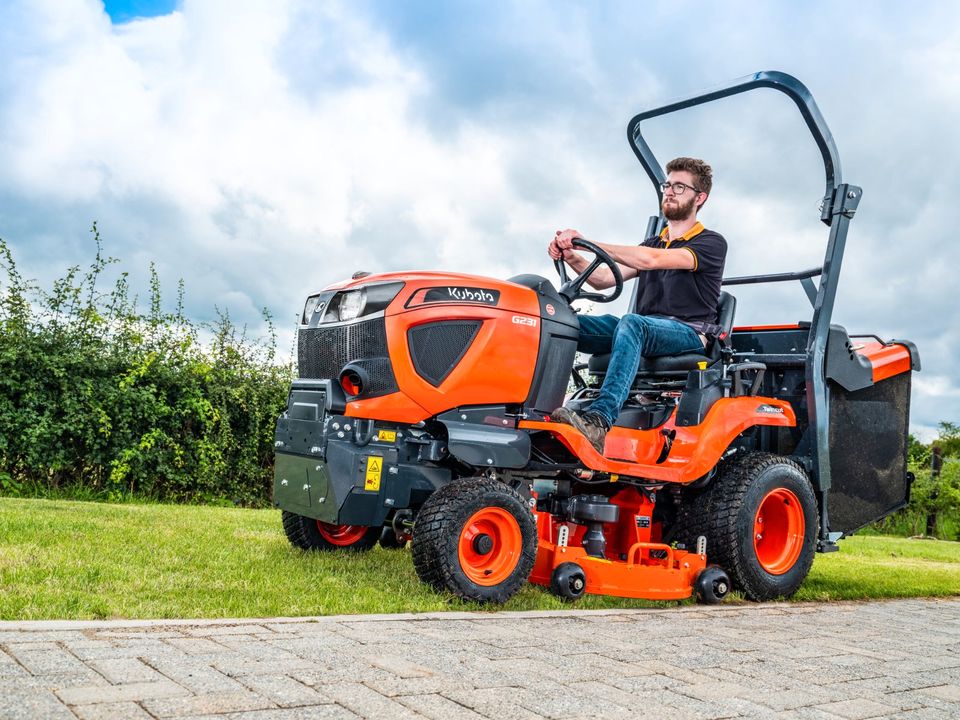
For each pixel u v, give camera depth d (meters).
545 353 3.91
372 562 4.22
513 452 3.69
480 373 3.73
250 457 8.80
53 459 7.61
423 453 3.68
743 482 4.25
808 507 4.44
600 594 3.93
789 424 4.54
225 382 8.73
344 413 3.60
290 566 3.88
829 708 2.25
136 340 8.16
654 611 3.69
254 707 1.90
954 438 18.95
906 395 5.03
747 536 4.21
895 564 6.44
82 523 4.80
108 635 2.43
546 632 2.98
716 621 3.53
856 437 4.80
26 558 3.49
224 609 2.92
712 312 4.50
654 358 4.46
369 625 2.85
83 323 8.02
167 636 2.47
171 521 5.38
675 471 3.99
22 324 7.66
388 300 3.65
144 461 8.11
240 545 4.50
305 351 3.94
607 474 4.00
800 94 4.36
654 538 4.49
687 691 2.31
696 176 4.52
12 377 7.45
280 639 2.54
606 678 2.38
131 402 7.98
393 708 1.96
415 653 2.48
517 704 2.07
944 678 2.68
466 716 1.95
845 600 4.52
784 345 4.79
